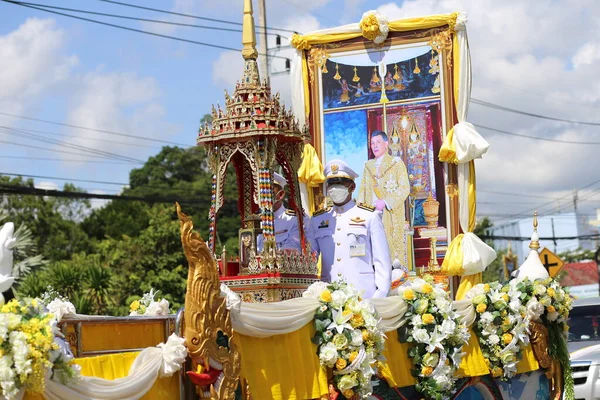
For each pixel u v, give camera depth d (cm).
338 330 634
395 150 1032
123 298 2602
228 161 777
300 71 1065
